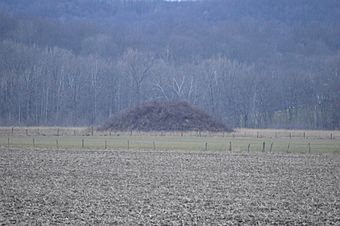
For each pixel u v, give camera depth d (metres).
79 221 99.38
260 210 109.94
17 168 163.50
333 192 130.12
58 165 170.62
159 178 147.88
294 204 116.00
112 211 107.12
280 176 154.00
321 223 100.56
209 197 122.25
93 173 155.38
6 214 103.75
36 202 114.69
